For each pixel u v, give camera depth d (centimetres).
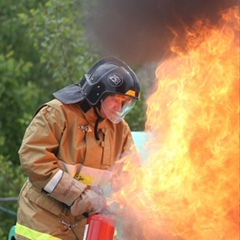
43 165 1155
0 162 2284
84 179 1188
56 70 2181
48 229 1176
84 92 1172
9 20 2798
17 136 2648
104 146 1198
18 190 2253
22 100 2648
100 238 1155
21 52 2902
